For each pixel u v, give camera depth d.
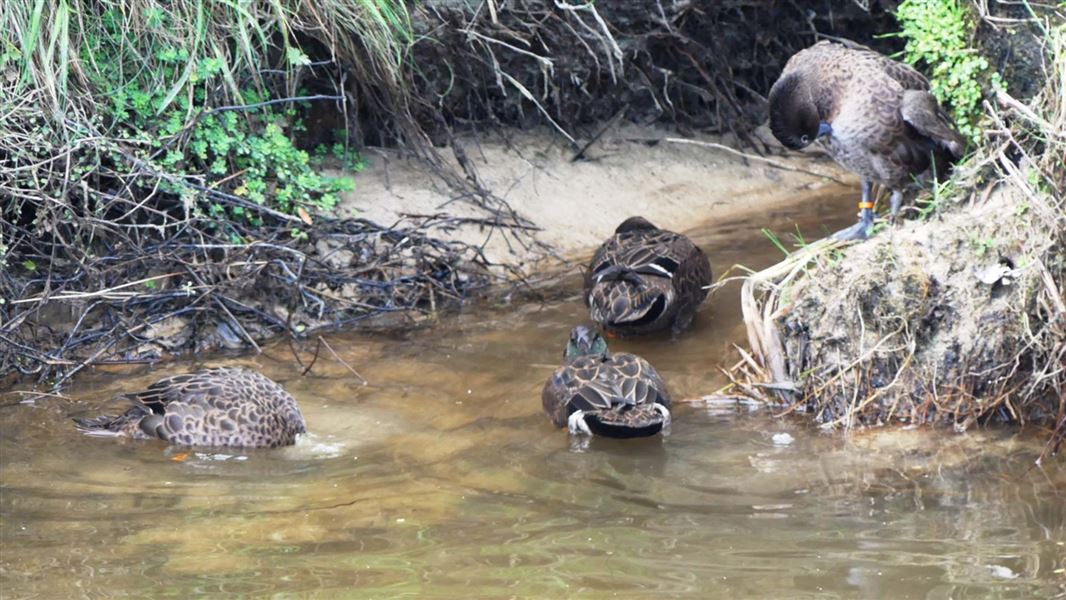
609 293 10.76
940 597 6.32
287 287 11.39
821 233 12.95
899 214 10.45
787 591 6.43
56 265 10.84
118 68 11.30
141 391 9.47
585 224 13.37
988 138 9.94
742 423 9.11
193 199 10.99
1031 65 10.30
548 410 9.31
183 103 11.51
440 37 13.13
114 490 8.09
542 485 8.08
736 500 7.75
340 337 11.07
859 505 7.61
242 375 9.34
